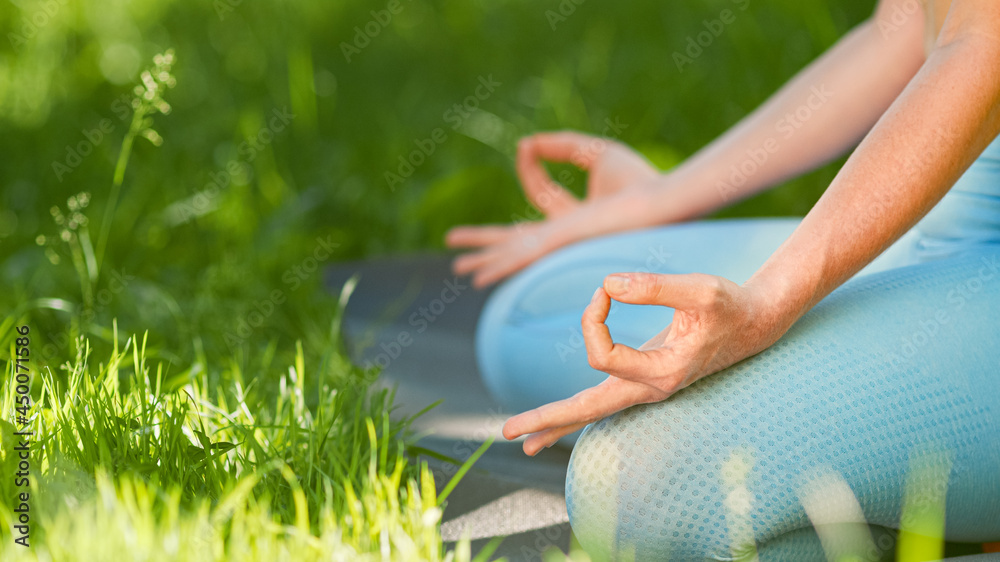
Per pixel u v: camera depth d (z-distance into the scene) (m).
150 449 1.54
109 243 3.71
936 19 1.50
